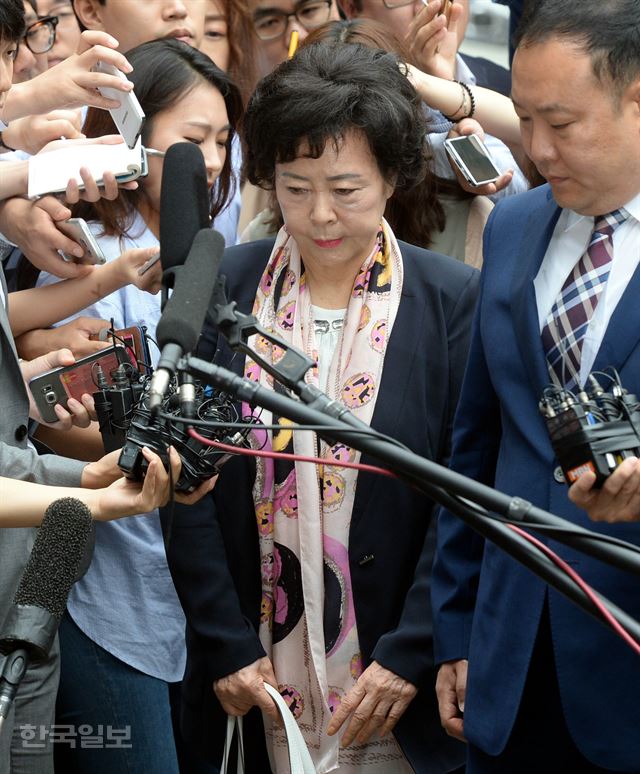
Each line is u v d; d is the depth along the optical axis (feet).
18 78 12.53
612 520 6.74
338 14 13.48
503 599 7.78
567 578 5.74
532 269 7.72
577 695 7.43
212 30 12.86
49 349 9.79
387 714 8.70
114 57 9.84
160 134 10.45
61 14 12.82
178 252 6.16
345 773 9.05
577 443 6.51
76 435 10.03
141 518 10.05
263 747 9.34
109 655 9.95
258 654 8.87
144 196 10.61
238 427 5.73
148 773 9.97
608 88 6.87
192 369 5.76
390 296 9.00
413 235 10.92
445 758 8.85
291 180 8.54
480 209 11.12
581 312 7.45
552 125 7.03
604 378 7.27
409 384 8.83
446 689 8.44
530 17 7.05
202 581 8.89
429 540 8.86
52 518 6.13
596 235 7.50
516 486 7.68
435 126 11.66
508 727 7.64
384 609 8.89
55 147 9.82
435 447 8.88
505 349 7.80
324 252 8.75
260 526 9.01
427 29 11.71
